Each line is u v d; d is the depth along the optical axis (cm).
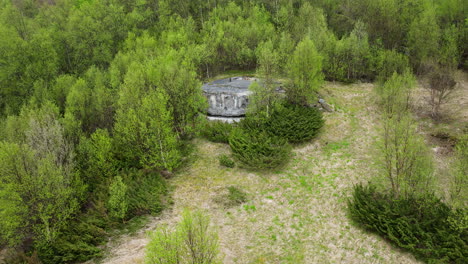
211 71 4850
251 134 2997
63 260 1780
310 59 3172
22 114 3166
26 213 1959
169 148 2692
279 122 3086
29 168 2103
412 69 3925
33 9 7475
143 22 6234
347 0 6081
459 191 1772
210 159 2888
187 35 5228
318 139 3031
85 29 5347
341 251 1844
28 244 2128
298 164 2720
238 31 5056
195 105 3278
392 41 4694
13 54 4328
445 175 2234
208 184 2542
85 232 1997
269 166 2641
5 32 4378
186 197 2398
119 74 4150
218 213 2220
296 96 3347
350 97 3725
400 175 1955
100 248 1920
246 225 2103
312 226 2064
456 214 1736
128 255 1814
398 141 1947
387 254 1772
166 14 6222
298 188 2439
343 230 2000
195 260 1412
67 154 2502
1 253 2131
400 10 4762
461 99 3275
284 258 1822
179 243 1373
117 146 2875
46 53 4625
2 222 1908
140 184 2478
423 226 1778
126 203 2128
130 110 2712
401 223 1816
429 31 4016
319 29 4700
